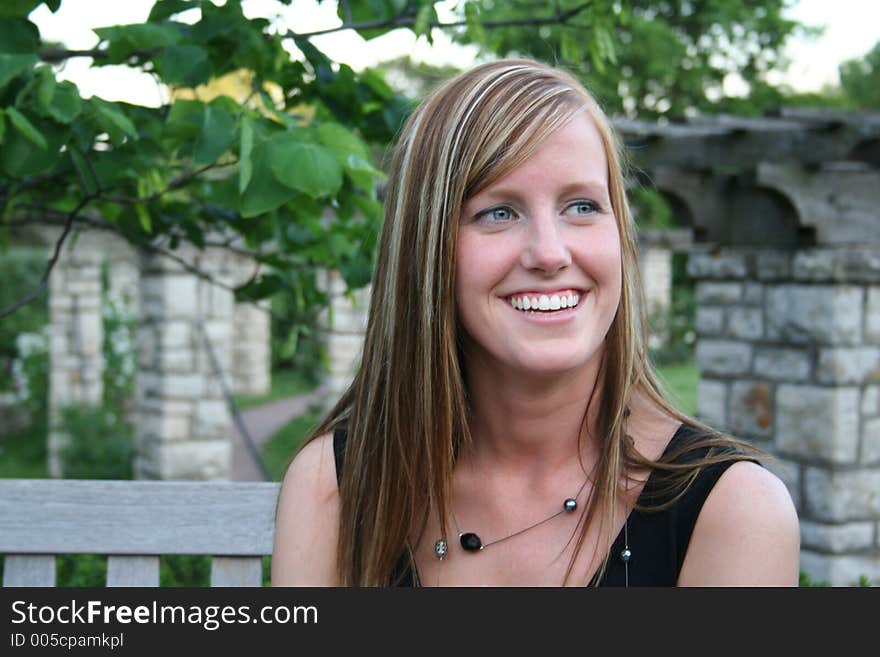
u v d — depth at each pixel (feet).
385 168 6.88
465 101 4.73
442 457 4.98
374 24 7.57
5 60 5.90
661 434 5.28
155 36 6.59
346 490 5.41
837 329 17.63
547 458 5.09
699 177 18.69
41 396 40.96
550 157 4.57
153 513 6.49
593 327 4.71
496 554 5.10
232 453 37.06
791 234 18.37
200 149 6.25
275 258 8.80
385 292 5.24
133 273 42.70
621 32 49.88
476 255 4.66
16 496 6.48
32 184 7.75
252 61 7.38
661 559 4.89
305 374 60.85
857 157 16.87
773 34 56.90
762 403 19.10
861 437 17.89
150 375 27.96
